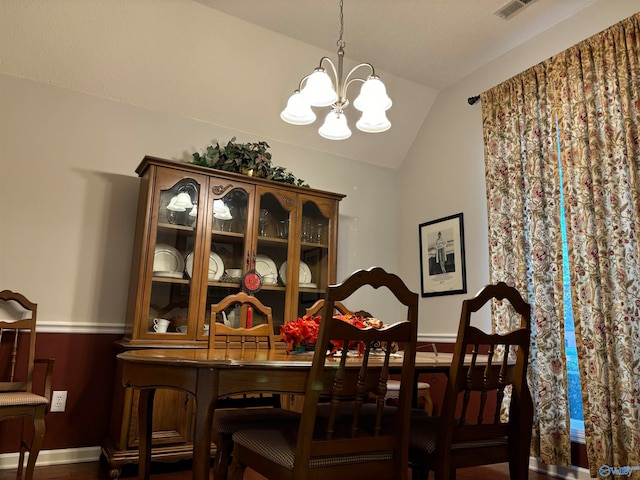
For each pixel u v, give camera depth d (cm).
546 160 290
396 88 382
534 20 304
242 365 140
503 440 175
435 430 174
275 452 144
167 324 278
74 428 275
